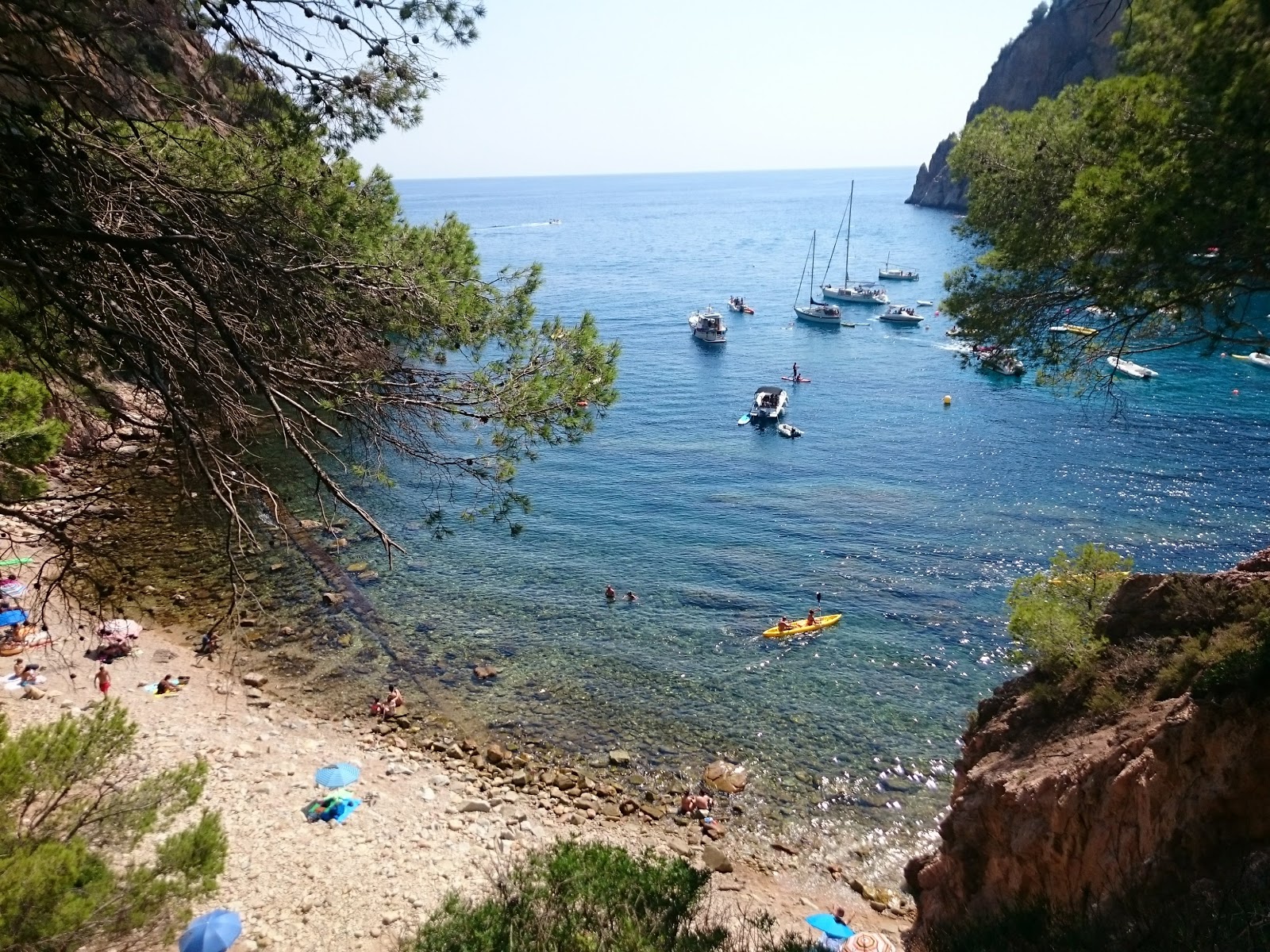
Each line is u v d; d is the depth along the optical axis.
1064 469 38.34
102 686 20.20
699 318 72.25
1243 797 8.23
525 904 8.42
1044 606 13.29
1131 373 52.25
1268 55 6.80
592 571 29.38
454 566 29.28
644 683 22.73
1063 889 9.92
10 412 8.97
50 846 7.56
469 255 9.95
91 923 8.07
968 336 12.12
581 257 137.00
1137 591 12.42
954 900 11.95
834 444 44.06
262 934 13.46
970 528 32.50
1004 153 11.77
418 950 8.16
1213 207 7.56
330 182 7.76
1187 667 10.23
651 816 17.83
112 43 5.48
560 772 19.17
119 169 5.88
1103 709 10.99
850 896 15.76
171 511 29.41
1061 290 10.98
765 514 34.66
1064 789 10.11
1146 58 8.61
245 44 5.70
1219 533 30.69
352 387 7.14
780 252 139.12
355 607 26.22
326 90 6.29
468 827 16.98
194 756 18.27
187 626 24.12
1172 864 8.41
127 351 5.65
